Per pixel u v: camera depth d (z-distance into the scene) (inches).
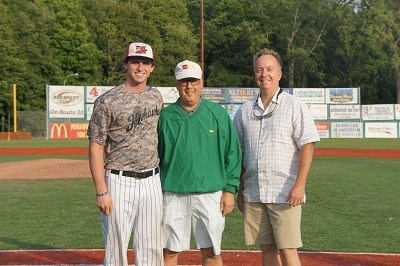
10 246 295.4
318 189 502.6
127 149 189.0
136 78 189.3
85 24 2484.0
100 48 2504.9
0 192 490.0
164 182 199.3
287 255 201.0
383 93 2677.2
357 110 1775.3
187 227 201.3
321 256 273.1
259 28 2578.7
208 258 204.5
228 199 201.5
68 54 2377.0
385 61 2588.6
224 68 2655.0
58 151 1067.3
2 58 2059.5
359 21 2484.0
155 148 193.8
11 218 370.3
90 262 264.1
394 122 1765.5
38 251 284.8
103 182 189.3
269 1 2460.6
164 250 204.4
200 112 198.5
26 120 1871.3
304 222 356.5
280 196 198.5
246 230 207.6
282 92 203.0
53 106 1651.1
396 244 298.0
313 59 2536.9
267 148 199.3
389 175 618.8
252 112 204.5
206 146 197.3
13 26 2178.9
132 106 188.1
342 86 2664.9
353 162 800.3
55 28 2361.0
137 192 190.2
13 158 895.1
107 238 193.5
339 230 332.8
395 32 2416.3
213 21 2709.2
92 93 1668.3
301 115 197.3
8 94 2055.9
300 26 2502.5
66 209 403.5
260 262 263.6
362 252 281.1
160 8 2642.7
